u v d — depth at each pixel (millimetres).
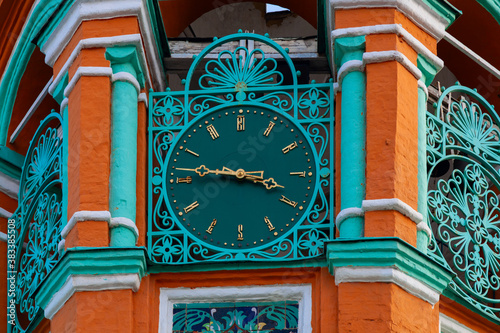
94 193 17547
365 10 18156
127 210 17594
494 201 19047
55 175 18812
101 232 17344
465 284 18469
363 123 17750
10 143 20484
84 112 17953
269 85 18547
